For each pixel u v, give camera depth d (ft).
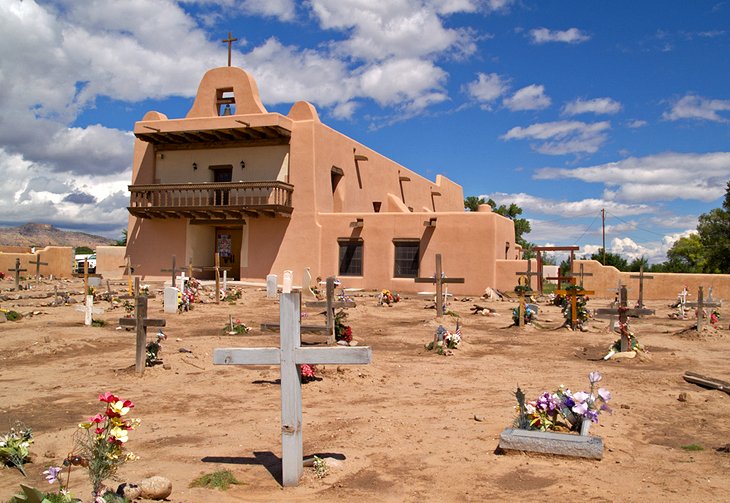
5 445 22.72
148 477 20.89
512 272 104.47
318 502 18.71
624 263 181.16
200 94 114.73
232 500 19.02
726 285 108.06
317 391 34.68
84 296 84.94
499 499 18.33
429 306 82.79
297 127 109.81
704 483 19.30
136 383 37.91
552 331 62.90
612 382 37.04
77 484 20.54
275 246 110.83
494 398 33.01
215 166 113.70
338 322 48.83
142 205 114.93
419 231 106.93
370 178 132.05
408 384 37.29
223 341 52.44
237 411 30.94
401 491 19.38
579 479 19.57
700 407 29.96
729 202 167.73
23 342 50.85
